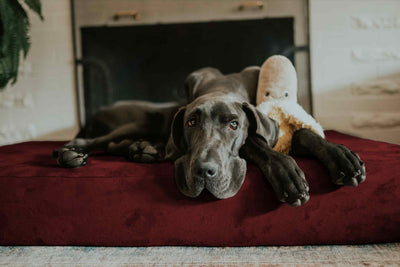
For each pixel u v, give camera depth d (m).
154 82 3.65
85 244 1.39
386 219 1.32
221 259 1.24
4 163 1.64
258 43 3.57
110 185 1.36
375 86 3.54
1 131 3.69
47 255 1.31
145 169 1.43
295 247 1.33
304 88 3.56
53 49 3.64
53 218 1.38
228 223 1.32
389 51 3.51
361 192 1.31
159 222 1.34
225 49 3.60
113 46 3.62
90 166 1.51
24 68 3.64
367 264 1.17
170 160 1.58
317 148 1.36
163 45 3.61
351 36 3.54
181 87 3.65
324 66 3.58
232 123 1.35
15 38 2.69
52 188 1.37
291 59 3.54
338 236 1.33
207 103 1.37
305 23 3.52
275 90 1.72
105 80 3.64
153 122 2.17
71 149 1.54
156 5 3.58
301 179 1.19
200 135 1.30
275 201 1.30
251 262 1.21
